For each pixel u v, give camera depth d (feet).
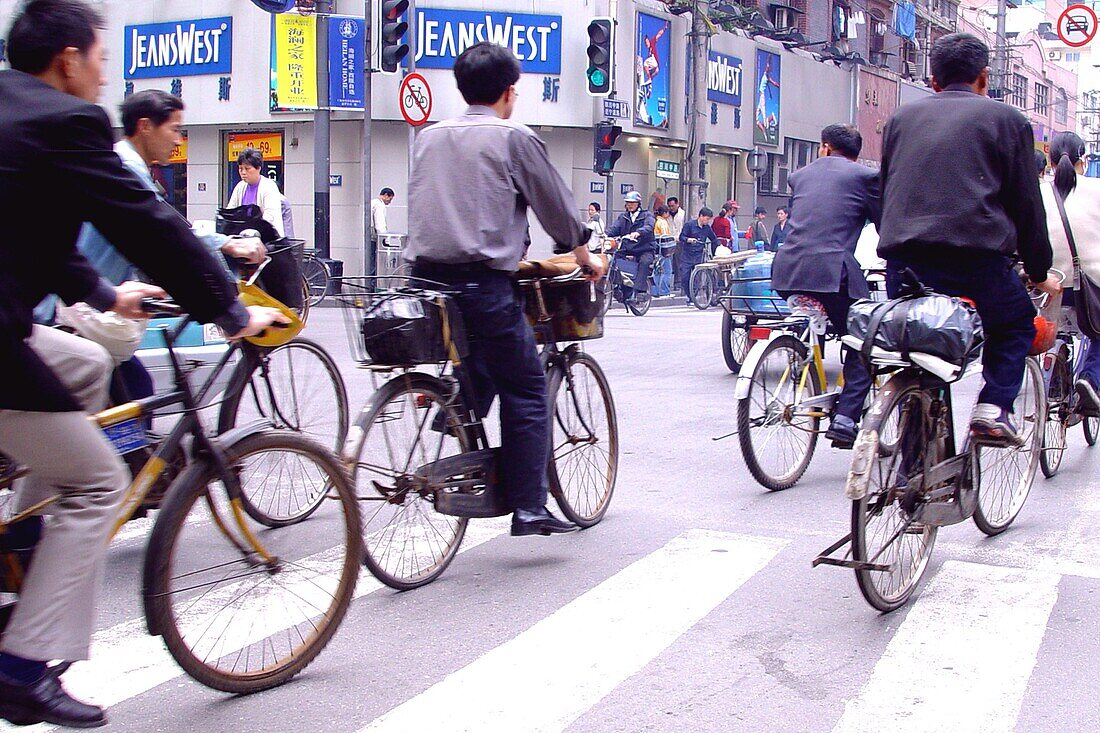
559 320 16.72
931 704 11.46
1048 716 11.18
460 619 13.91
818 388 21.15
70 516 9.73
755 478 20.15
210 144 78.43
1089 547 17.10
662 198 75.66
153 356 19.75
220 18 74.54
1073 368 21.66
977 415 15.47
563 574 15.69
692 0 80.94
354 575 12.56
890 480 13.84
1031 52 179.22
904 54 131.34
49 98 9.13
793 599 14.66
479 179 14.53
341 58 70.90
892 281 15.78
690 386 32.71
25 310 9.05
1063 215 19.10
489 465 15.46
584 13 74.90
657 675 12.17
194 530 11.20
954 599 14.67
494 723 10.99
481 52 15.14
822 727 10.93
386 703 11.44
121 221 9.37
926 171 15.01
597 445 18.15
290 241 17.16
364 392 29.63
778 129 99.19
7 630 9.58
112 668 12.28
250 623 11.64
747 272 33.76
